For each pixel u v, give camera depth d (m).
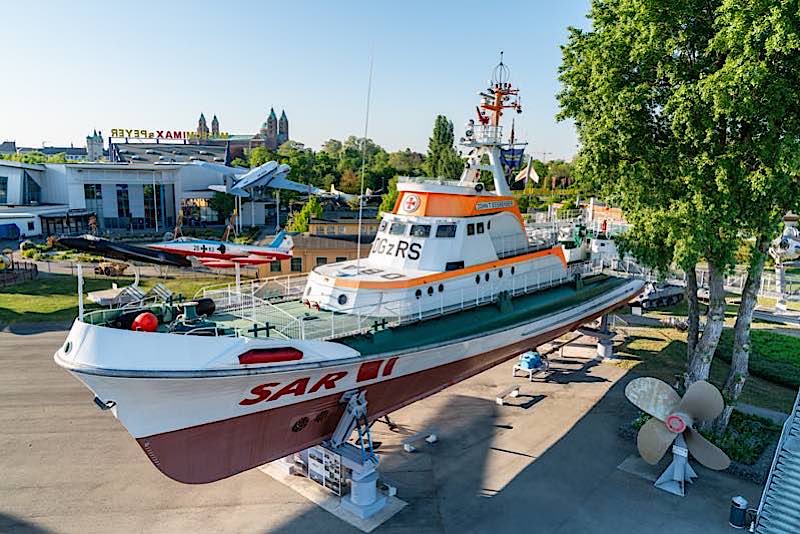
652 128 16.97
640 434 15.30
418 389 16.91
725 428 17.45
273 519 13.34
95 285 37.56
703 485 15.09
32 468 15.41
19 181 65.06
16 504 13.72
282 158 97.62
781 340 26.72
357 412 14.12
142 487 14.59
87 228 64.94
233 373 11.41
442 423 18.58
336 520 13.34
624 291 25.44
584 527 13.23
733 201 14.98
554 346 25.92
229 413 12.17
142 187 68.94
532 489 14.77
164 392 11.05
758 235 16.02
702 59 15.42
